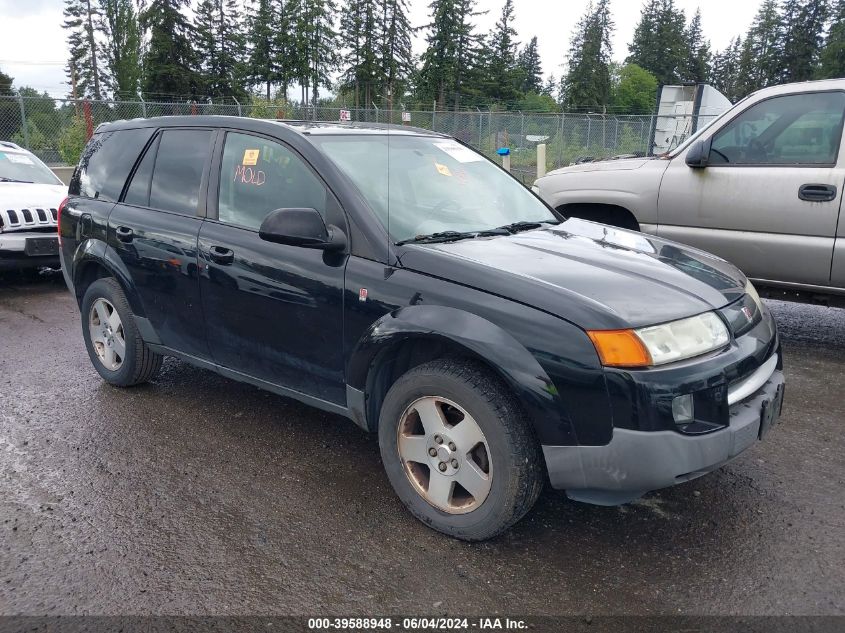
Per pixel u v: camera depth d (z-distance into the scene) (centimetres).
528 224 369
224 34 6425
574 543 288
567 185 623
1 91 4275
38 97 1736
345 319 309
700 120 1920
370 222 309
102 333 454
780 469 354
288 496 324
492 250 306
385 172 347
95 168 457
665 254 339
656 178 571
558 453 257
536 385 254
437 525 290
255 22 6203
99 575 264
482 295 273
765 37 8688
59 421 405
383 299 295
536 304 262
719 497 327
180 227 383
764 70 8400
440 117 2500
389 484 336
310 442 382
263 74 6178
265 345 349
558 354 253
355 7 6100
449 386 275
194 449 371
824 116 500
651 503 321
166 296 394
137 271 407
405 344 302
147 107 1948
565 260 300
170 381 471
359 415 317
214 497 322
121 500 319
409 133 403
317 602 251
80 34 6819
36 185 821
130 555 277
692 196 551
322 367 327
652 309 263
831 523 304
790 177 505
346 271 309
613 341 248
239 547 283
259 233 319
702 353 262
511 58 8050
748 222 528
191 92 6047
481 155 431
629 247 341
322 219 308
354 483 337
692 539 292
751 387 279
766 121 524
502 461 265
